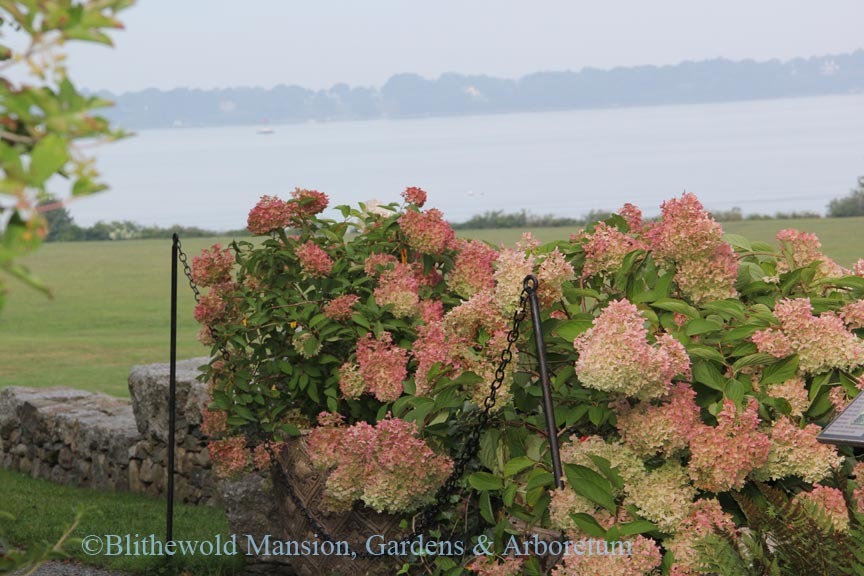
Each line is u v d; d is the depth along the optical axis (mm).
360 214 5965
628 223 4945
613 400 3857
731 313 4078
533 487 3756
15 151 1368
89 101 1429
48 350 19531
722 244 4254
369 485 4129
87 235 61000
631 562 3402
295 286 5559
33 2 1390
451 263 5668
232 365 5309
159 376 8297
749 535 3502
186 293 30250
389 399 4730
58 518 7242
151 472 8445
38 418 9938
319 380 5242
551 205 84500
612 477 3549
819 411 3951
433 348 4219
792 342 3947
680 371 3631
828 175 103562
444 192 106500
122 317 25109
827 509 3533
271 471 4957
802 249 4652
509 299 4094
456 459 4195
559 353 4082
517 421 4094
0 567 1889
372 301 5227
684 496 3600
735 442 3504
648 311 4090
